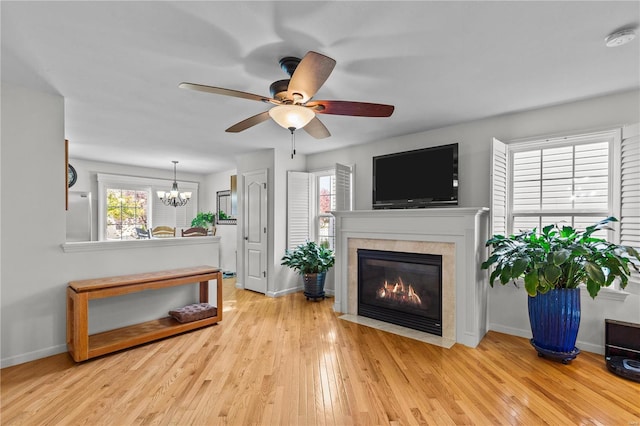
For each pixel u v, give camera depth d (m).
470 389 2.12
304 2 1.50
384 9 1.56
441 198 3.36
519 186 3.18
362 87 2.51
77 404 1.95
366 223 3.66
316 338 3.03
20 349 2.49
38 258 2.59
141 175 6.40
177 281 3.10
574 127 2.83
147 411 1.88
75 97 2.71
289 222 4.83
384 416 1.84
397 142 4.01
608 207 2.73
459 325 2.95
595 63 2.12
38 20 1.64
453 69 2.21
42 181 2.61
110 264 2.99
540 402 1.97
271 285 4.72
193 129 3.69
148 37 1.80
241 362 2.52
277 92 2.06
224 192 6.89
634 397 2.02
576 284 2.49
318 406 1.94
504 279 2.56
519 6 1.54
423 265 3.24
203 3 1.51
